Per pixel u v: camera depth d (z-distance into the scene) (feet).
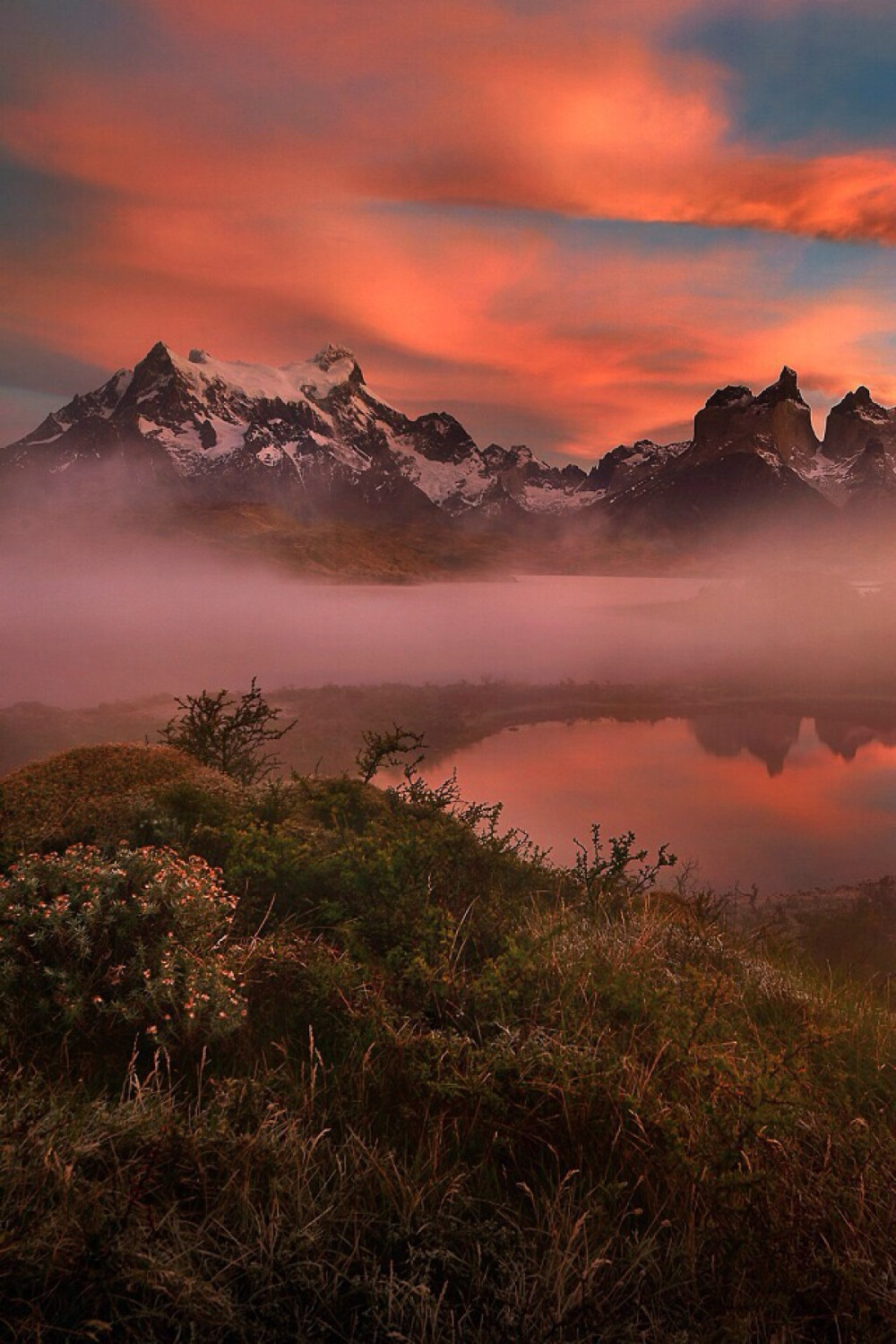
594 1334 6.22
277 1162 7.78
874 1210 8.05
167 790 20.63
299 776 24.12
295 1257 6.70
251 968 12.16
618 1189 7.92
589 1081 9.39
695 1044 10.57
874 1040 12.63
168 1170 7.44
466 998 11.59
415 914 14.33
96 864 12.08
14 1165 6.87
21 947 10.34
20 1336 5.72
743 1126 8.55
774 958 19.22
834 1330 6.88
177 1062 10.04
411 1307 6.50
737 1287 6.89
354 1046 10.26
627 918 17.84
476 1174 8.39
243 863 15.66
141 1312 5.93
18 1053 9.46
